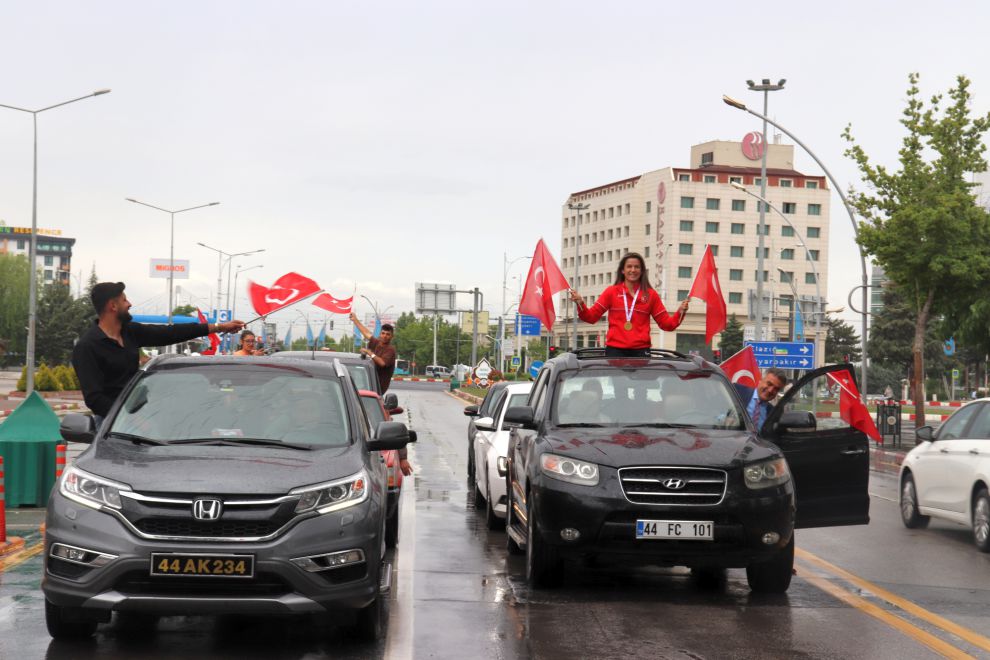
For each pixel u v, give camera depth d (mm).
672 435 8938
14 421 14000
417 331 156250
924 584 9688
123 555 6457
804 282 135500
